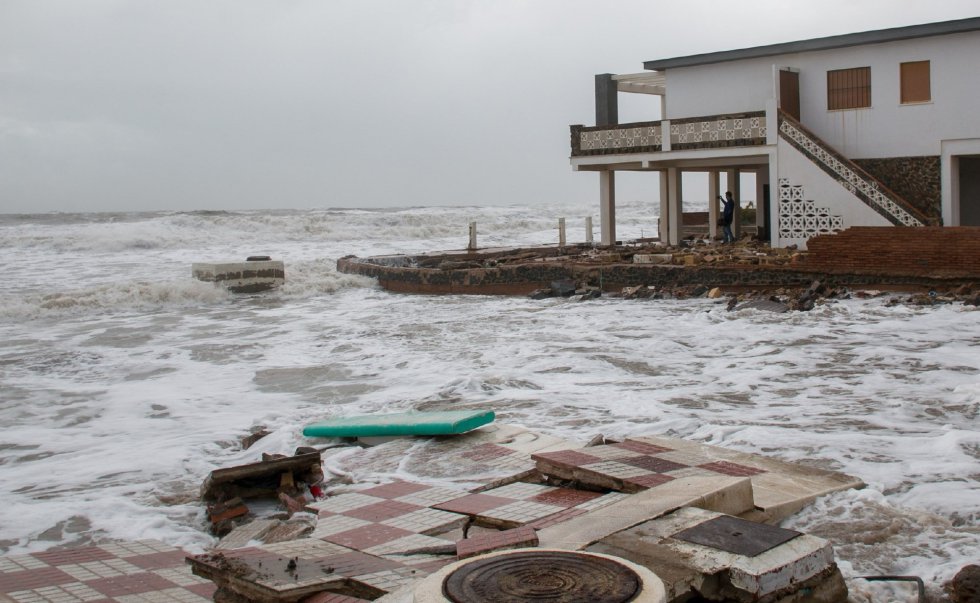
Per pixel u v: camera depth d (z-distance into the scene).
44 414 11.53
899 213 23.84
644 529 5.32
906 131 25.38
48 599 5.02
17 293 28.03
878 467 7.72
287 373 14.17
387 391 12.27
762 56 27.50
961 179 26.72
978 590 4.70
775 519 6.25
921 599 4.93
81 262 40.69
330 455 8.67
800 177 25.27
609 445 7.91
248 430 10.38
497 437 8.88
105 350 17.19
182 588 5.23
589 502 6.29
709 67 28.81
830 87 26.61
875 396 10.98
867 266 21.20
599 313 20.61
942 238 20.23
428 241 56.28
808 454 8.17
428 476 7.66
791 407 10.45
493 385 12.08
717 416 10.00
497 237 60.19
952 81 24.53
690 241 31.31
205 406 11.81
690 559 4.82
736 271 22.64
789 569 4.72
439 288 27.27
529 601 3.60
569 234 61.59
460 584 3.82
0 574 5.50
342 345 17.00
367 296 27.27
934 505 6.68
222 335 19.11
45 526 7.11
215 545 6.53
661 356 14.48
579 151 29.66
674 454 7.54
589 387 11.96
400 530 5.90
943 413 9.97
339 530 5.96
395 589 4.70
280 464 7.71
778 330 16.92
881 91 25.69
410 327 19.31
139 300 24.98
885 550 5.73
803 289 21.84
